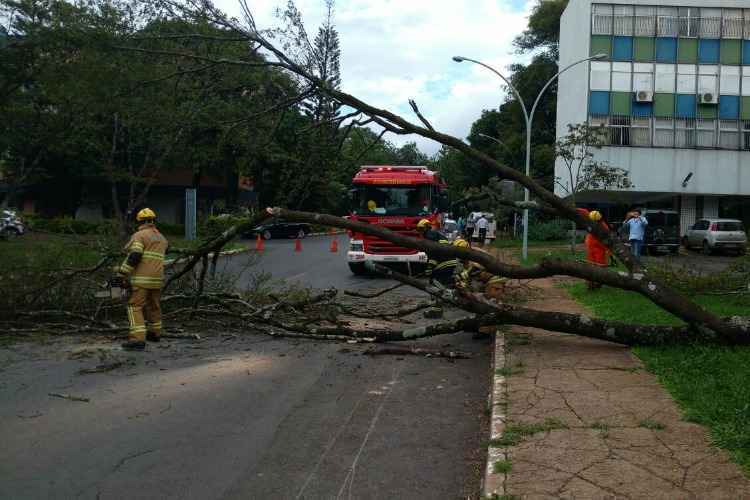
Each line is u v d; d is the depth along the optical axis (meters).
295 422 5.70
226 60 8.79
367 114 8.94
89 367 7.61
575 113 36.94
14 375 7.22
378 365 7.85
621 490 3.82
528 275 8.20
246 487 4.35
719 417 4.91
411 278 8.66
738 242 29.42
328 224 8.80
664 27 35.28
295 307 10.00
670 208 37.97
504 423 5.01
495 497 3.77
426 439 5.27
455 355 8.23
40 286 10.00
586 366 6.77
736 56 35.16
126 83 9.95
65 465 4.70
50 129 15.80
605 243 8.44
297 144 9.70
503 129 57.84
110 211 39.72
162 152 16.03
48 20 12.22
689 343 7.33
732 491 3.78
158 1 9.07
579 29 36.34
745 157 35.34
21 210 39.97
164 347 8.77
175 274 10.04
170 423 5.65
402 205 17.94
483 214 31.38
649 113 35.47
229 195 40.72
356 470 4.64
